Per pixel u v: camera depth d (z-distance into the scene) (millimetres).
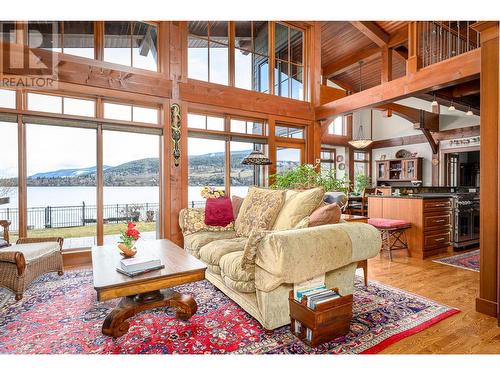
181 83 4312
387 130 10172
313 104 5738
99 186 3895
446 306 2400
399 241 4254
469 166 8867
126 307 1985
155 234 4656
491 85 2271
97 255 2367
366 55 7754
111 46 3920
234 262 2250
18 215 3461
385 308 2355
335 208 2367
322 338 1803
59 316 2230
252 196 3270
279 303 1953
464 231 4578
